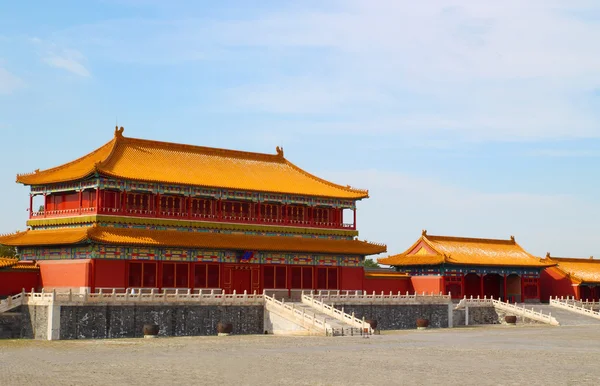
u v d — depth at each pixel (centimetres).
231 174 14412
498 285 17650
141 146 14000
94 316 10531
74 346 9538
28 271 12481
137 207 12925
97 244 12025
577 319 15500
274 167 15500
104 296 10731
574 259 19225
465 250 16900
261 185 14338
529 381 6956
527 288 17512
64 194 13088
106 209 12431
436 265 16150
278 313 11888
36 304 10538
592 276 18525
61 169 13500
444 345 10019
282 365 7844
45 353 8806
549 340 11006
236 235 13775
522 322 15100
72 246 12300
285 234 14388
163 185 13100
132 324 10800
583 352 9281
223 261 13400
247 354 8781
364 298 13100
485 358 8562
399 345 9956
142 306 10900
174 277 12838
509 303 16812
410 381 6906
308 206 14800
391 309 13438
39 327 10456
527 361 8325
